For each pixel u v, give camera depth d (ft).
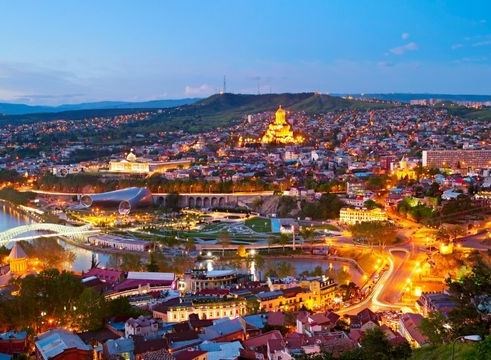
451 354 628.69
